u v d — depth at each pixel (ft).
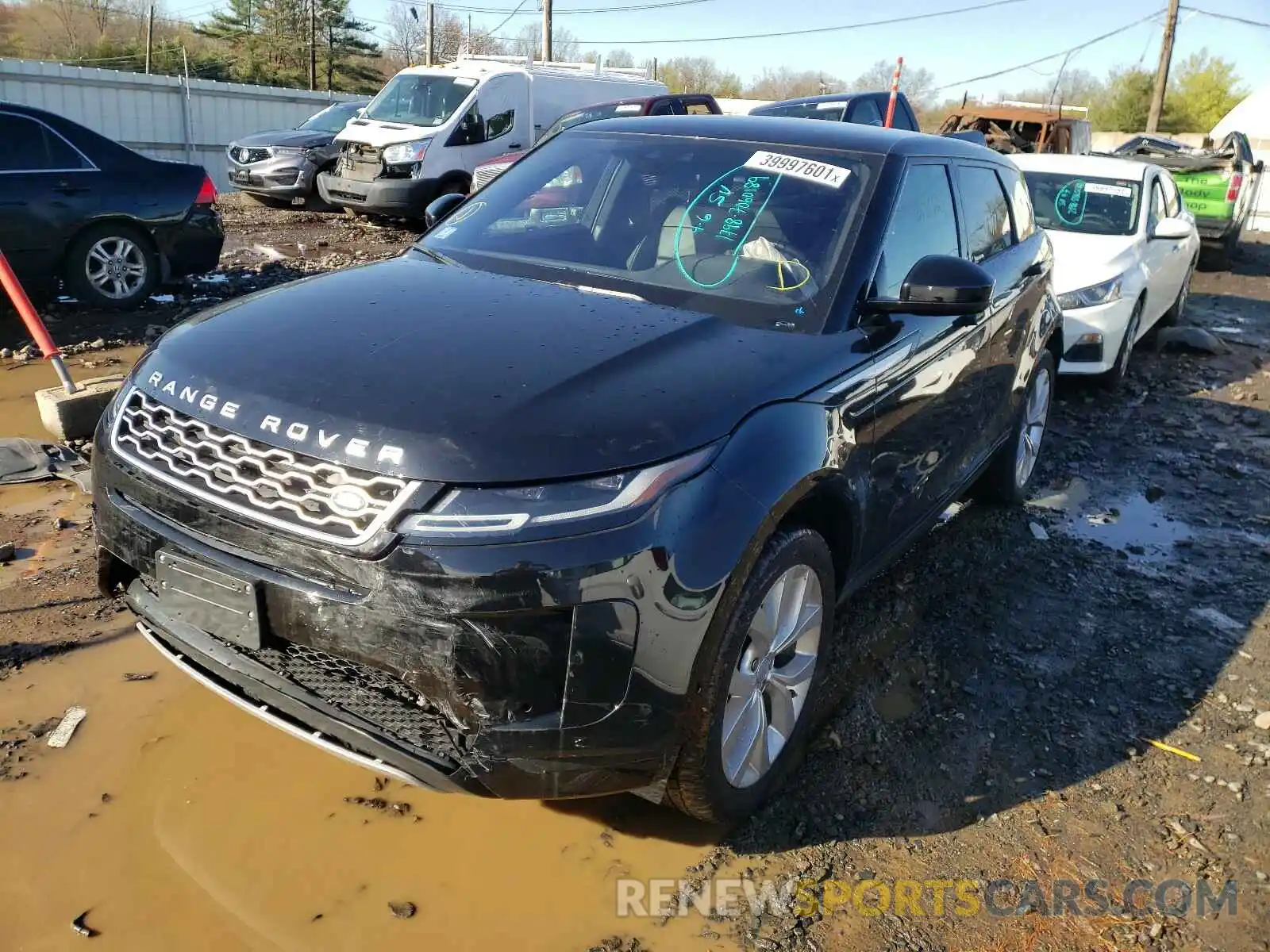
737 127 12.36
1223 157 51.26
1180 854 9.28
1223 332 34.94
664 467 7.37
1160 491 18.84
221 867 8.19
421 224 44.93
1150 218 26.94
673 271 10.49
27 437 16.88
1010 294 14.32
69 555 12.92
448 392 7.53
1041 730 11.05
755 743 8.86
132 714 9.96
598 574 6.98
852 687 11.55
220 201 48.98
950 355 11.82
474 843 8.72
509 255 11.19
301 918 7.77
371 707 7.38
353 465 7.07
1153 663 12.62
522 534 6.90
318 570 7.18
